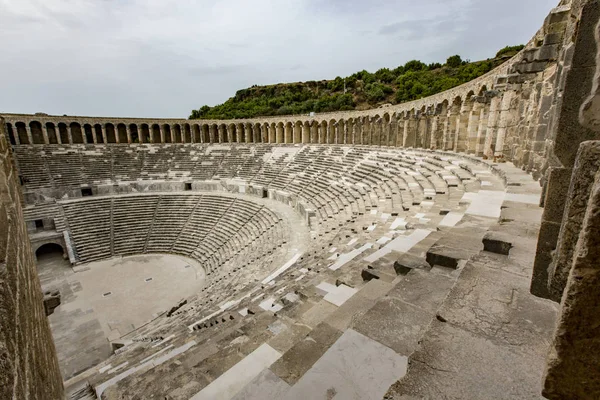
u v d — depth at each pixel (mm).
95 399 8469
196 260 34000
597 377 2266
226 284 21062
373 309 5227
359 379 3994
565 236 2820
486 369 3340
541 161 14484
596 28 2672
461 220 9375
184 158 54000
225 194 43969
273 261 21062
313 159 44750
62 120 49469
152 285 28484
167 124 58406
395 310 5188
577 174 2604
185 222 39938
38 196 39844
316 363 4262
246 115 90875
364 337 4633
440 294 5590
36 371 3705
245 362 5742
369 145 44188
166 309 24531
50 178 42812
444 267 6652
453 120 30797
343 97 85875
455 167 22250
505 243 6289
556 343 2373
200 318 13945
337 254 12156
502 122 20891
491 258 6004
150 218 40656
